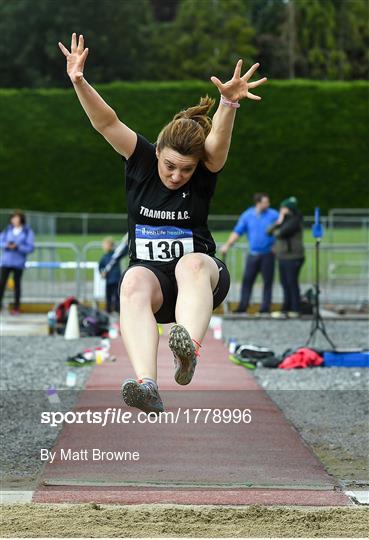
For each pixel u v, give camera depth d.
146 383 6.04
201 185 6.67
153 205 6.63
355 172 49.56
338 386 13.17
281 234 23.36
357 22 78.44
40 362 15.34
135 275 6.50
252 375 14.05
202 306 6.27
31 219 30.05
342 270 31.02
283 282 23.67
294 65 79.75
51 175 49.72
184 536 6.21
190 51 76.31
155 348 6.25
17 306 24.45
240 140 49.25
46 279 27.58
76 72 6.47
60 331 19.94
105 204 49.72
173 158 6.49
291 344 18.25
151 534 6.24
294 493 7.70
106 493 7.64
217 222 32.03
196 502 7.40
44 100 49.94
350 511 6.97
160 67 75.69
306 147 49.47
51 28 70.88
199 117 6.73
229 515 6.82
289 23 79.44
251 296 25.95
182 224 6.65
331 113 49.56
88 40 71.31
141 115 50.47
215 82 6.42
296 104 49.56
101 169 49.78
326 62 78.38
